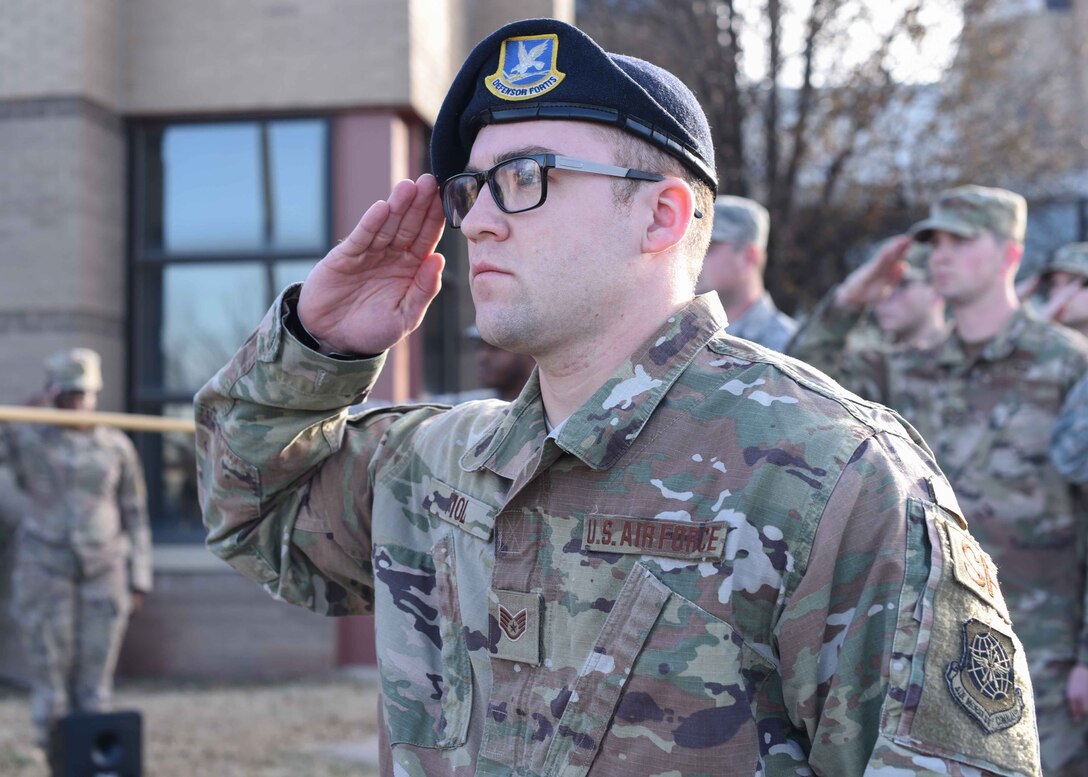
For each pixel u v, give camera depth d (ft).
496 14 32.24
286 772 19.76
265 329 6.38
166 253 28.58
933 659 4.57
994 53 47.50
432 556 5.96
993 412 13.50
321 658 27.71
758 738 4.82
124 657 28.07
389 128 27.61
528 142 5.43
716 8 46.34
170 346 28.63
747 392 5.22
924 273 16.92
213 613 27.94
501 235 5.47
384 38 27.37
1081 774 12.86
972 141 49.24
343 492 6.61
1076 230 52.60
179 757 20.67
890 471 4.88
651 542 5.03
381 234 6.29
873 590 4.72
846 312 13.96
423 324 28.94
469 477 5.87
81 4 27.12
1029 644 12.98
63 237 27.22
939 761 4.47
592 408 5.32
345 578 6.88
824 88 46.32
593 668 5.00
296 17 27.71
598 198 5.41
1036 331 13.56
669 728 4.84
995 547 13.25
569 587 5.17
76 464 22.13
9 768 20.77
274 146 28.17
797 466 4.92
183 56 28.14
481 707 5.50
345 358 6.47
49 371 22.74
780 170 47.50
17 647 28.27
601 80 5.39
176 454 28.50
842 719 4.70
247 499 6.64
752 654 4.87
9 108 27.43
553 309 5.40
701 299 5.63
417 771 5.59
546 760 5.03
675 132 5.51
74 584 21.99
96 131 27.76
